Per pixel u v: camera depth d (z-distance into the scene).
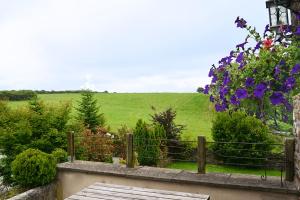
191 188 4.91
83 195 3.94
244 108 3.30
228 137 9.95
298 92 2.91
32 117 7.38
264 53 3.12
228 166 10.16
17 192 5.79
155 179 5.14
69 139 6.49
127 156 5.79
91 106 13.66
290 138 4.55
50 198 5.84
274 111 3.17
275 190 4.34
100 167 5.88
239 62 3.23
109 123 21.81
